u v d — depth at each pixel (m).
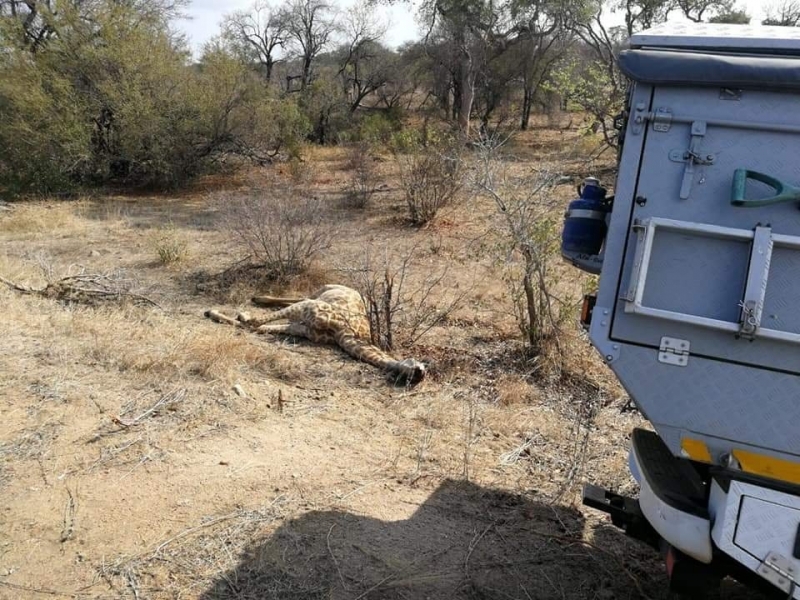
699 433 2.65
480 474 4.39
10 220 12.41
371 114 32.84
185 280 8.92
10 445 4.22
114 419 4.52
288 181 17.08
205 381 5.39
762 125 2.50
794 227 2.50
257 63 38.06
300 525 3.71
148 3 18.95
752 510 2.56
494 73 29.75
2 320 6.31
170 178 18.02
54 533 3.49
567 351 6.34
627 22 23.84
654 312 2.59
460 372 6.07
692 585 2.84
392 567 3.44
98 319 6.61
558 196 9.31
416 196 13.10
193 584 3.22
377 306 7.08
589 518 4.03
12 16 19.09
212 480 4.04
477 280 9.05
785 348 2.52
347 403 5.32
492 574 3.46
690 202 2.59
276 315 7.11
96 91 17.47
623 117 3.09
